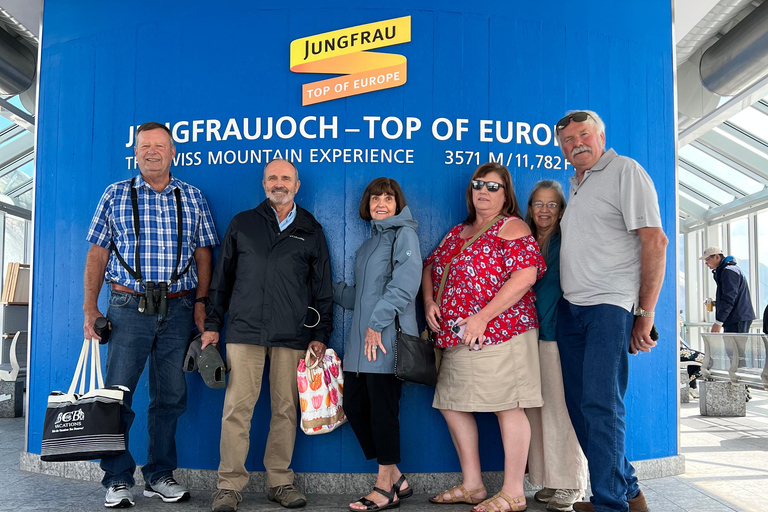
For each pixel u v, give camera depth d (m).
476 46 3.52
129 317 3.09
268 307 3.01
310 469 3.32
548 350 3.07
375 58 3.47
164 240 3.14
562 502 2.95
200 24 3.58
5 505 3.00
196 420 3.40
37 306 3.83
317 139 3.46
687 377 8.10
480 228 3.11
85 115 3.77
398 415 3.18
